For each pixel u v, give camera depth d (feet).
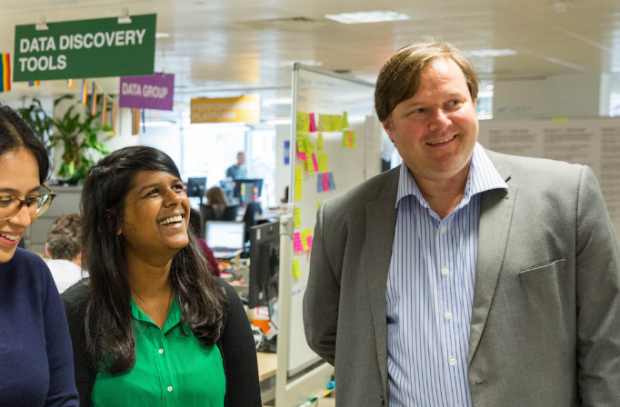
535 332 4.56
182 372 4.97
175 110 44.04
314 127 10.32
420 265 4.94
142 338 5.01
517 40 18.89
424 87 4.53
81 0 14.48
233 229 22.79
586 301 4.59
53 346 4.12
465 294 4.74
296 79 9.73
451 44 4.88
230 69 26.08
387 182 5.28
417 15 15.83
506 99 26.84
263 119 49.49
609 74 25.39
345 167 11.56
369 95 12.58
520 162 4.96
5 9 15.38
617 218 14.61
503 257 4.62
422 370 4.81
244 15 15.99
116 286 4.98
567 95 25.63
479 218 4.84
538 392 4.54
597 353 4.55
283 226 9.50
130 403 4.82
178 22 16.93
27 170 3.43
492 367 4.56
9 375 3.66
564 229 4.62
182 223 5.07
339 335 5.27
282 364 9.55
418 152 4.64
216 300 5.28
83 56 13.93
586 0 14.03
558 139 14.94
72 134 30.71
